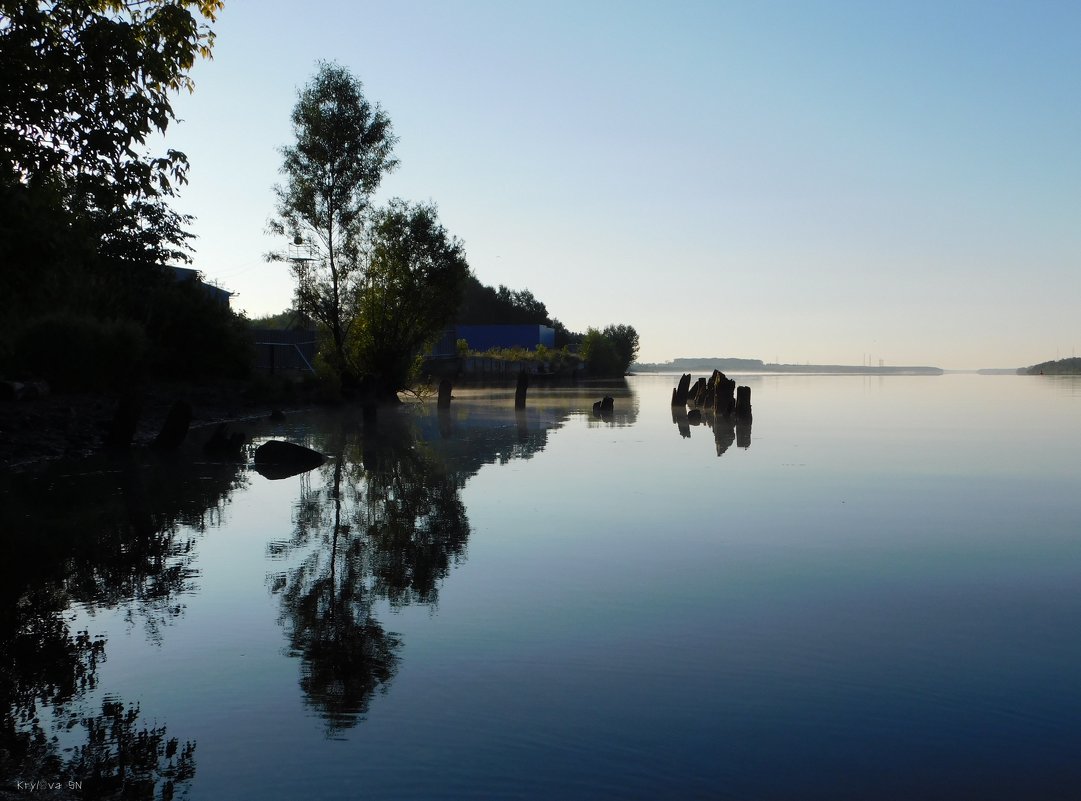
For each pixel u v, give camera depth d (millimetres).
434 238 44625
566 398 56000
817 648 7496
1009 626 8172
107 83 12758
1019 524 13344
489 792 4949
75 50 12438
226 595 9078
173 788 4977
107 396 31812
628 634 7852
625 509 14500
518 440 26891
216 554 10992
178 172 13430
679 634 7863
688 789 5008
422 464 20609
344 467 19953
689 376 45750
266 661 7090
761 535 12406
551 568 10320
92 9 12938
